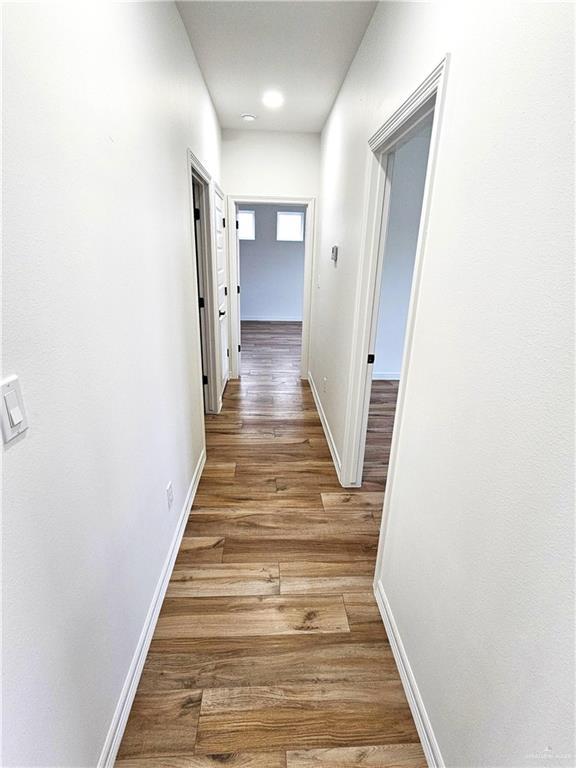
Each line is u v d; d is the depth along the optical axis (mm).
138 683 1348
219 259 3529
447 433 1055
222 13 1862
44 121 761
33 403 745
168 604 1666
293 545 2035
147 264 1425
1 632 671
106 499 1094
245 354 5727
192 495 2357
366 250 2035
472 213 917
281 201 3963
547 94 658
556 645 657
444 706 1077
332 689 1355
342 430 2592
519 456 752
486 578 869
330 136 3156
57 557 842
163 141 1613
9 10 652
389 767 1157
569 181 614
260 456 2910
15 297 686
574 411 614
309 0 1751
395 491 1474
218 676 1381
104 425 1073
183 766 1146
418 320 1251
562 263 634
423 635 1221
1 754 679
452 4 1003
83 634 969
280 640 1524
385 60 1628
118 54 1125
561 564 644
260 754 1176
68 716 901
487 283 856
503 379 801
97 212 1005
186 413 2146
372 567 1910
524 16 715
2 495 661
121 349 1188
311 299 4340
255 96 2896
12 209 673
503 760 809
